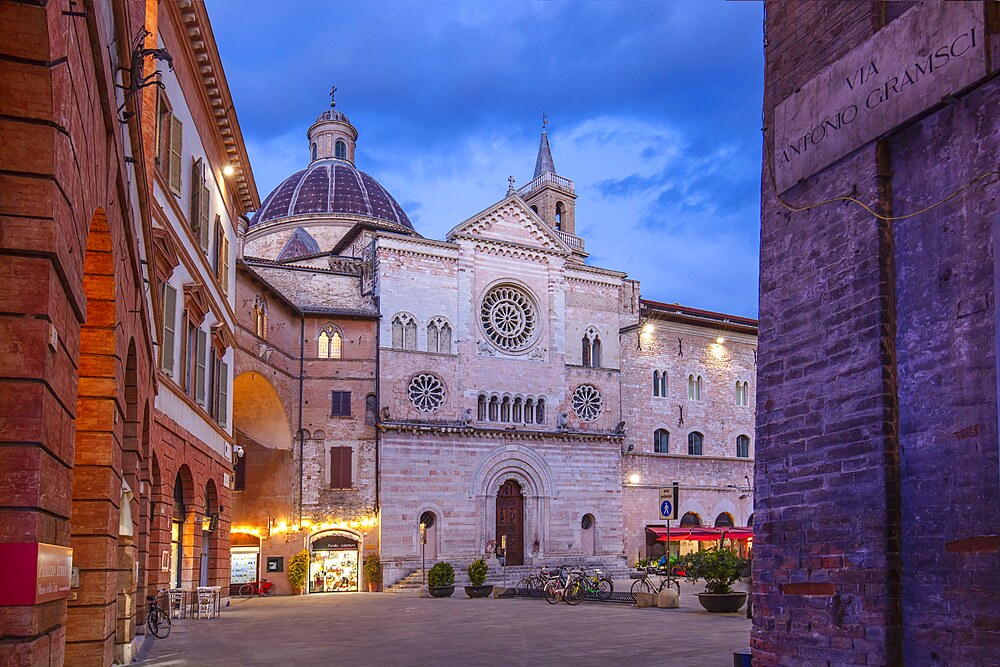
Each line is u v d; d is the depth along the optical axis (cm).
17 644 777
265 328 5162
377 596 4888
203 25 3114
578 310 6588
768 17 1156
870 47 968
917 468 874
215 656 2153
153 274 2025
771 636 1030
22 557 786
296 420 5447
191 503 3334
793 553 1009
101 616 1528
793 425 1031
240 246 5844
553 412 6272
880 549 888
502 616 3300
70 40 841
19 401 801
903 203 930
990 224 822
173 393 2916
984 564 793
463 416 5900
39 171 806
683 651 2158
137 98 1574
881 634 874
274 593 5225
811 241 1034
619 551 6331
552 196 8238
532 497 6084
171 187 2864
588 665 1939
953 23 861
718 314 7600
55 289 846
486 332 6166
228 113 3716
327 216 8394
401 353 5759
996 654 774
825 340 997
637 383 6750
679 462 6812
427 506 5625
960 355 841
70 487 982
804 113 1062
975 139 847
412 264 5925
